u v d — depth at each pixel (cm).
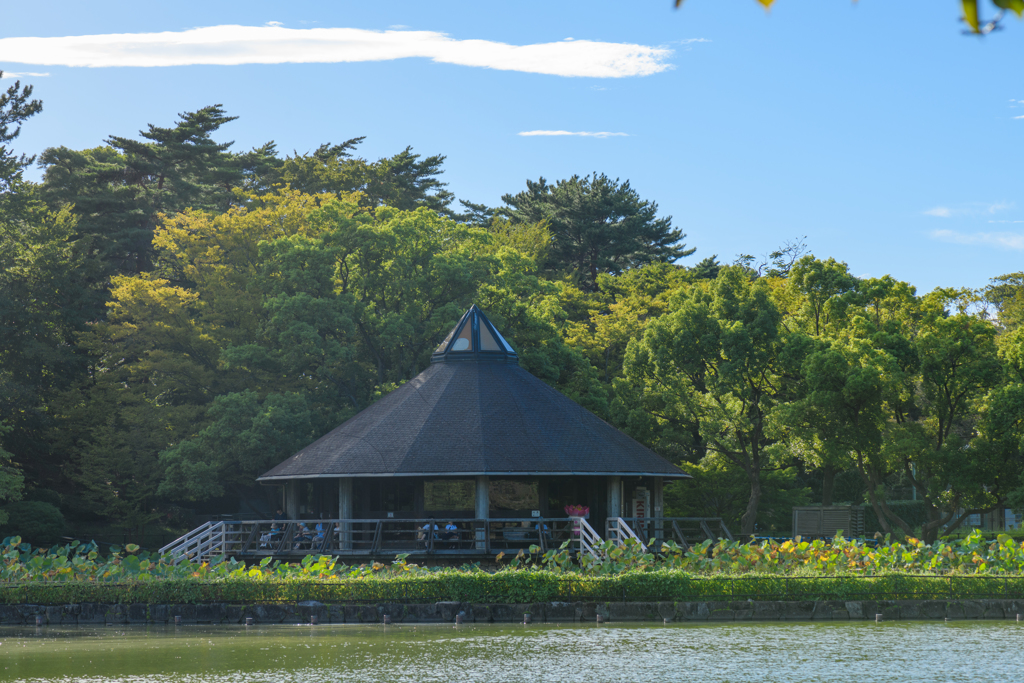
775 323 5353
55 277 6762
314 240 6400
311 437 5856
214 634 2981
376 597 3312
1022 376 4703
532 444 4641
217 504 7781
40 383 6788
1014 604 3316
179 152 10125
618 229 11881
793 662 2400
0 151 6825
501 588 3312
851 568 3556
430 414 4803
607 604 3281
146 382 7350
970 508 4966
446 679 2186
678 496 6009
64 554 3656
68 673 2278
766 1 384
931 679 2167
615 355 7688
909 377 4884
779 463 5947
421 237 6556
